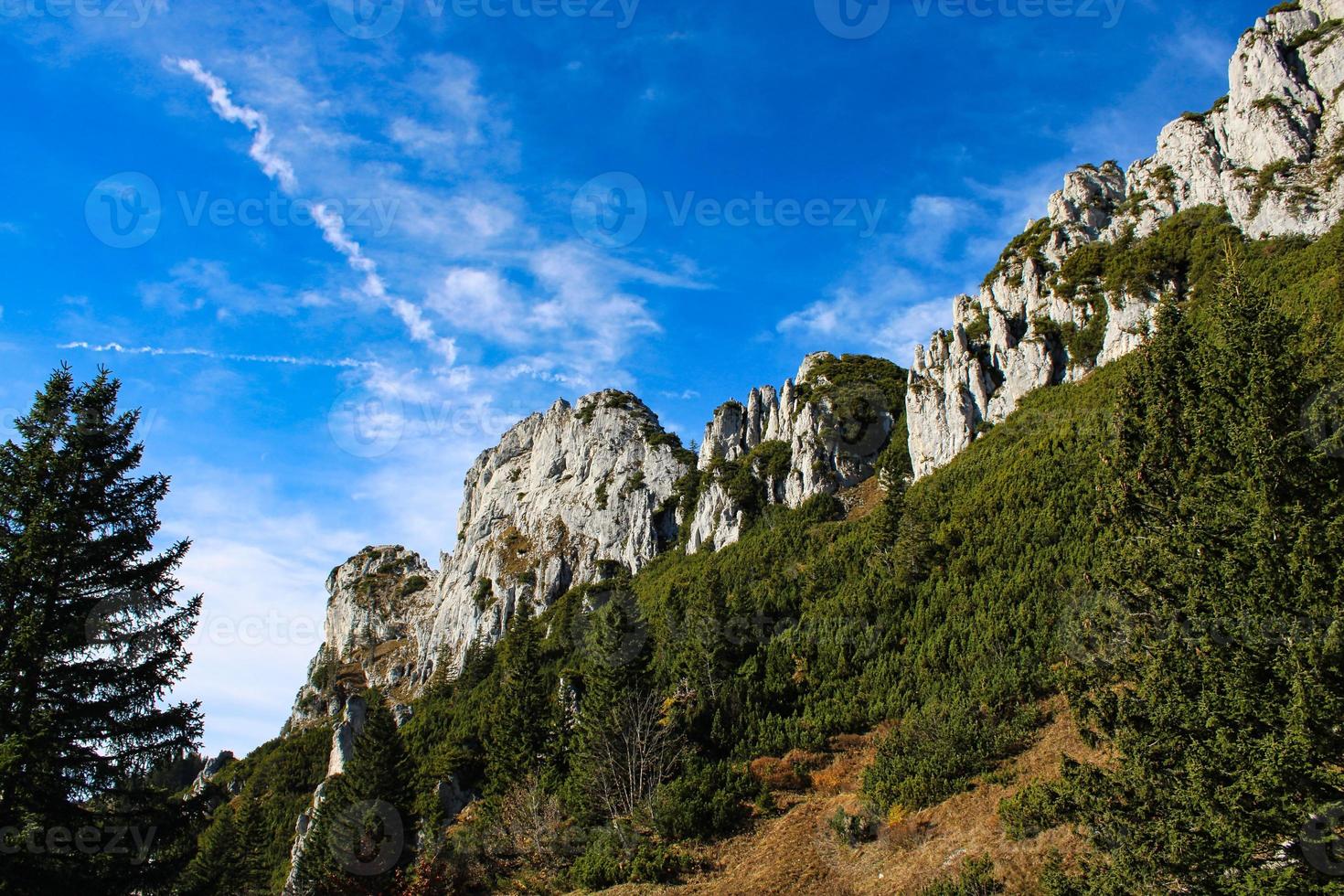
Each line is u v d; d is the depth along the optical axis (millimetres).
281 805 87312
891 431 99312
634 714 49469
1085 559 47594
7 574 19625
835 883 32062
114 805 20375
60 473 21156
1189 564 19891
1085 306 79312
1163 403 22828
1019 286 88438
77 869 18641
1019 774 34156
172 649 21766
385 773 54500
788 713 51688
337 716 129000
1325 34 77625
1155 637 21500
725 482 105000
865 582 61375
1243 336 20266
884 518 68438
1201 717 18453
